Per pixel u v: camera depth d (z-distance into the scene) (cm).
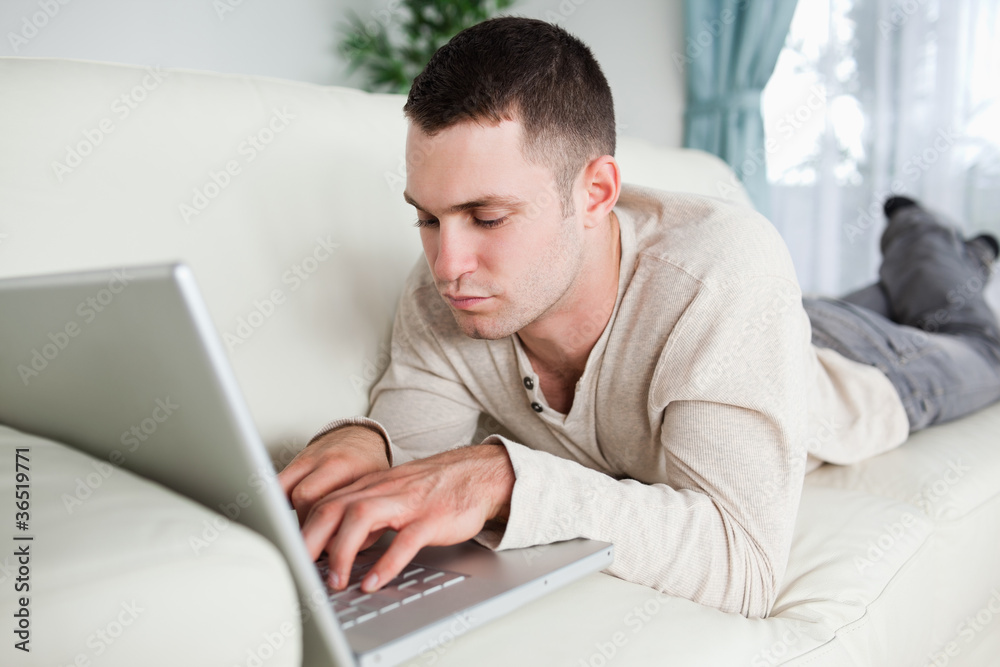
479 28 64
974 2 232
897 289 170
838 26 264
